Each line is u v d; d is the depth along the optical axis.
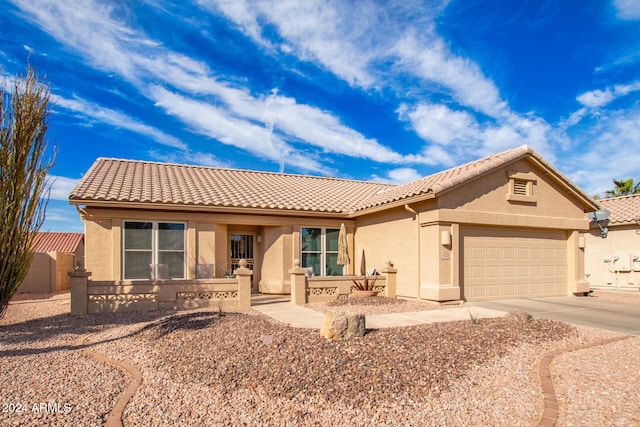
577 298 15.59
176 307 12.56
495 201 14.62
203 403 5.33
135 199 14.15
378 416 4.95
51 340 9.01
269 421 4.85
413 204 14.47
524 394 5.66
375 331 8.39
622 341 8.60
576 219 16.52
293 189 19.81
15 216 10.89
